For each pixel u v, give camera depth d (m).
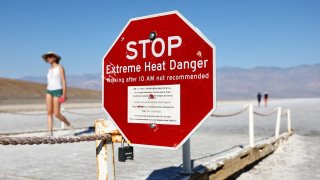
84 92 102.12
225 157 6.08
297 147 10.16
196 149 8.22
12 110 32.03
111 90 2.91
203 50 2.52
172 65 2.64
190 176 4.35
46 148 8.40
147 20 2.77
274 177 6.70
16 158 6.88
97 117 22.84
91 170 5.71
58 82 9.11
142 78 2.77
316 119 20.64
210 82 2.48
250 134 7.72
